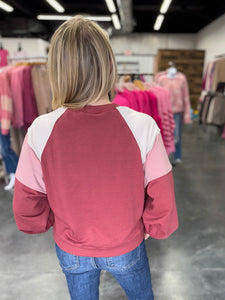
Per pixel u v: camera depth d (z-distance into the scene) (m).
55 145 0.61
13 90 2.57
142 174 0.64
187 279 1.62
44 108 2.73
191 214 2.44
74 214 0.64
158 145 0.64
